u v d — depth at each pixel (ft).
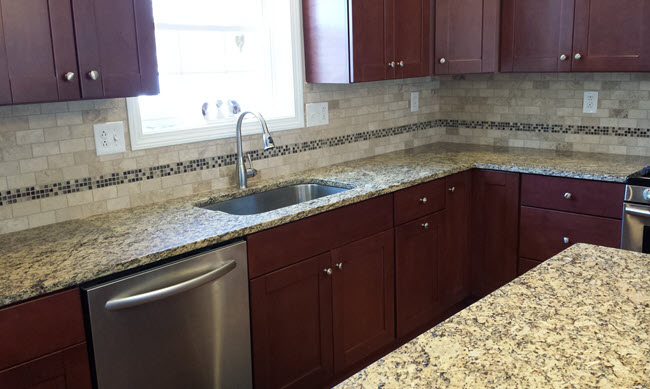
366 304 8.71
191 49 8.89
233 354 6.90
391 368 3.48
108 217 7.51
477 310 4.28
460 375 3.37
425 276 9.85
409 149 12.33
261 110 9.85
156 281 6.00
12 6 5.66
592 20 9.71
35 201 7.11
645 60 9.27
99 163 7.61
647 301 4.33
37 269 5.59
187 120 8.93
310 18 9.70
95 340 5.60
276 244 7.16
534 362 3.50
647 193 8.46
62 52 6.05
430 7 10.59
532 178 9.87
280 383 7.55
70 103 7.25
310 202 7.86
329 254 7.91
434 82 12.86
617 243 9.05
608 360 3.50
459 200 10.39
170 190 8.39
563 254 5.48
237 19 9.44
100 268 5.56
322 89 10.33
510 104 12.03
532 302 4.38
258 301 7.07
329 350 8.18
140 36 6.65
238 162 8.82
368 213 8.44
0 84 5.66
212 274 6.29
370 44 9.51
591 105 10.96
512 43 10.67
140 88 6.74
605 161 10.12
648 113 10.32
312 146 10.32
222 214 7.42
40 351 5.29
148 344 6.03
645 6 9.14
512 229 10.30
